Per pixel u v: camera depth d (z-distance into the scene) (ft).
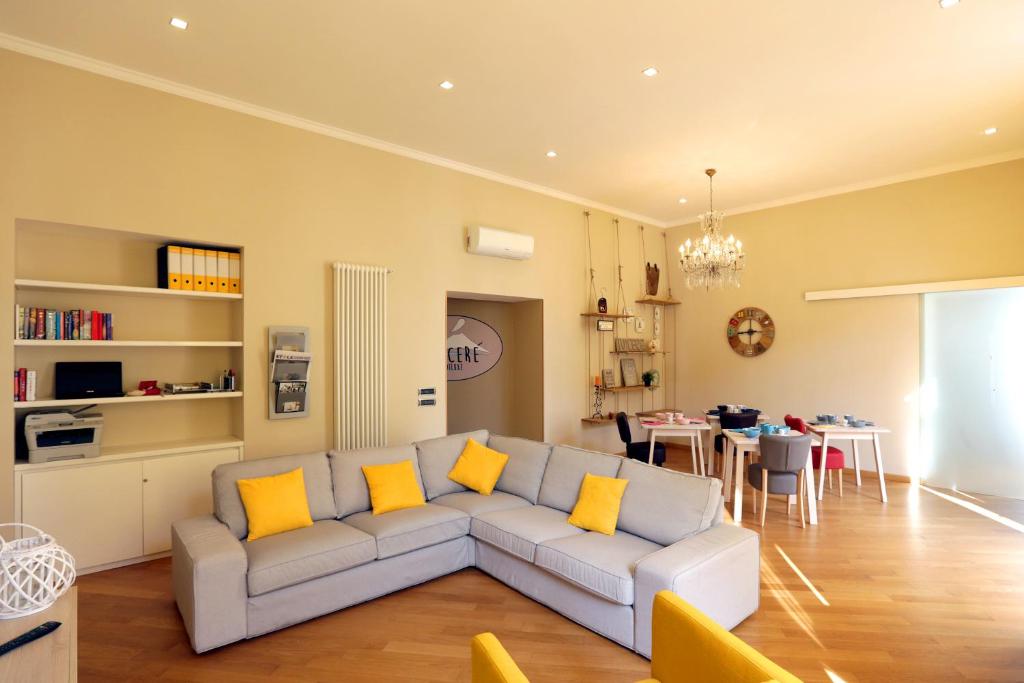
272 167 14.66
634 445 19.51
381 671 8.61
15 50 11.21
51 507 11.59
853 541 14.19
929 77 12.73
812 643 9.30
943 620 10.09
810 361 22.61
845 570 12.35
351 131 15.97
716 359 25.64
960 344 19.16
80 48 11.53
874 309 20.95
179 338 14.23
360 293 15.96
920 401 19.98
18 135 11.25
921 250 19.75
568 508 12.30
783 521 15.88
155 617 10.25
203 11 10.17
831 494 18.79
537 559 10.48
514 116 14.90
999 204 18.16
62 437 11.82
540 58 11.89
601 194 22.47
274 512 10.77
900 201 20.20
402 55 11.77
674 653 6.01
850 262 21.47
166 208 13.01
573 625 10.00
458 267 18.71
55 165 11.64
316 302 15.42
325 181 15.62
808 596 11.05
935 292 19.43
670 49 11.51
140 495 12.69
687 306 26.71
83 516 11.97
